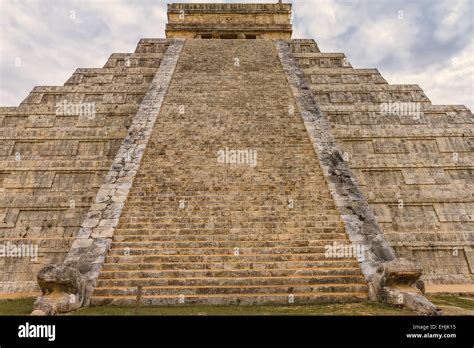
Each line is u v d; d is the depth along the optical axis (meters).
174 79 19.38
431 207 14.83
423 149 16.59
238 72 20.27
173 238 10.72
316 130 15.52
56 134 16.67
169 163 13.77
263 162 13.87
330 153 14.27
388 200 14.84
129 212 11.68
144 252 10.24
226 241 10.62
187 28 29.19
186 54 22.39
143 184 12.84
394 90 19.48
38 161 15.65
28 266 12.83
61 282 8.05
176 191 12.55
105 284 9.20
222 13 30.03
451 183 15.50
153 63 22.23
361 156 16.27
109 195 12.20
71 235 13.63
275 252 10.32
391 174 15.88
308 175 13.34
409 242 13.62
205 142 14.84
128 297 8.77
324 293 8.98
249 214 11.68
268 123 16.02
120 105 18.28
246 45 24.00
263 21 30.11
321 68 21.81
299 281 9.34
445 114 18.03
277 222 11.31
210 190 12.62
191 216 11.58
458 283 12.81
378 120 17.92
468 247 13.62
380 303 8.50
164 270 9.69
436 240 13.72
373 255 10.08
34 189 14.92
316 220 11.49
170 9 29.83
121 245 10.49
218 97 17.81
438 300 9.94
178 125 15.80
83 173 15.39
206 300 8.68
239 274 9.58
